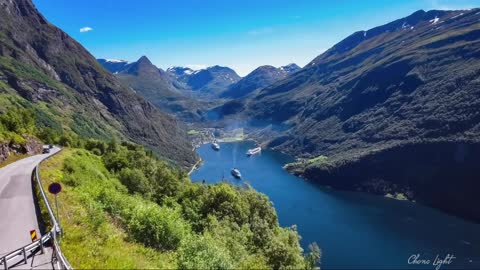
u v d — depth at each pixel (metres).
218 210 66.00
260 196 78.50
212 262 30.09
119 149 120.25
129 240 31.64
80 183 54.56
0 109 177.38
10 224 32.50
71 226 30.03
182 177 106.31
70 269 20.34
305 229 139.12
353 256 112.75
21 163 69.50
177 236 34.97
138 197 64.69
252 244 54.41
